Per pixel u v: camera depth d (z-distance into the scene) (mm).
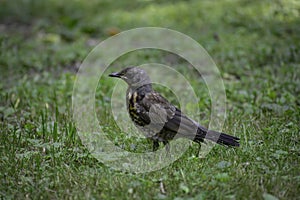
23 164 9430
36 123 11891
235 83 14656
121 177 8750
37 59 18156
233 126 11375
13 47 19719
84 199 8094
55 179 8797
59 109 13000
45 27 22812
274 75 15242
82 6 26391
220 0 24422
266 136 10500
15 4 26484
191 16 22500
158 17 22797
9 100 13828
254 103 12984
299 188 8266
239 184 8336
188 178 8562
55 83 15555
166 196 8109
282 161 9164
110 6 26156
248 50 17547
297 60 16172
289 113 11898
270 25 19641
